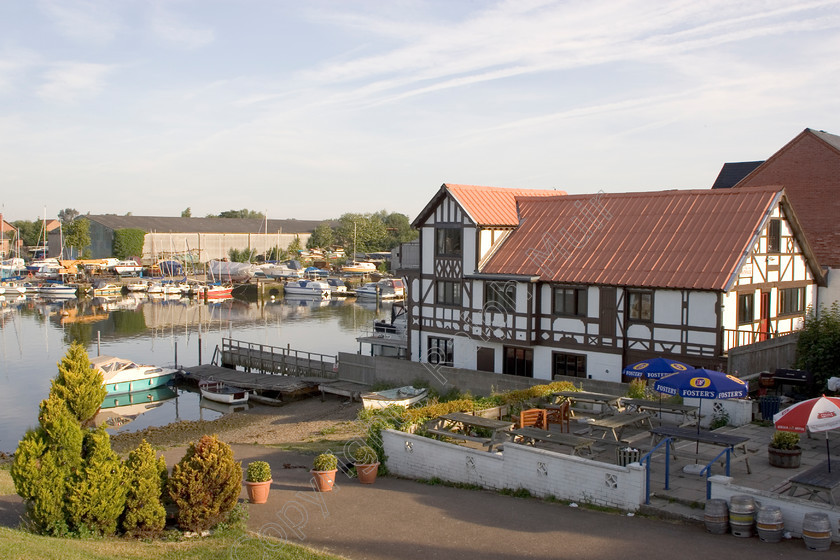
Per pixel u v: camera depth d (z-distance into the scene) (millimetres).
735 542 11742
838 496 12695
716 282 23062
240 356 43375
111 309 77250
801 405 12930
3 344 53281
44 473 12477
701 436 14555
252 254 125062
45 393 37156
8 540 11180
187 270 105062
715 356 23234
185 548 12086
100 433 13055
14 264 109250
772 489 13570
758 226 24500
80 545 11695
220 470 13266
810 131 31875
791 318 27391
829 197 31234
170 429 30000
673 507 13086
